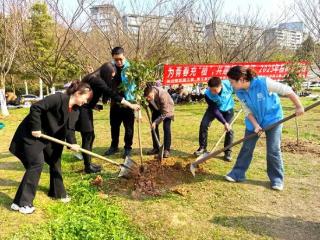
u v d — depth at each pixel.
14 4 12.45
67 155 6.48
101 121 11.11
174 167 5.47
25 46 13.58
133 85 5.04
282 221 3.99
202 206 4.35
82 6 13.20
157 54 14.89
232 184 5.05
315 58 15.62
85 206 4.29
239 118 10.93
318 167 5.88
